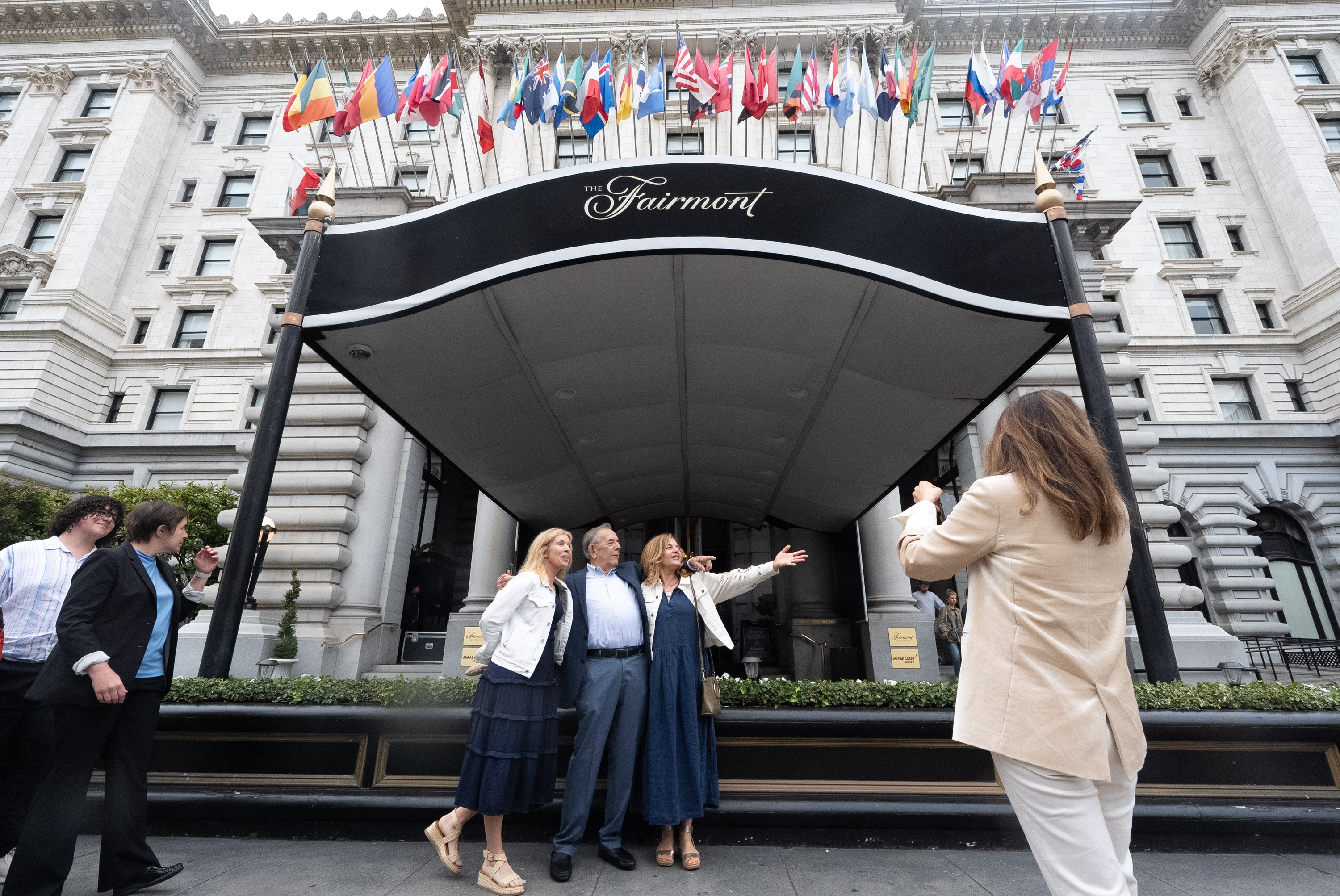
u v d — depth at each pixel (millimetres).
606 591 4000
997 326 5789
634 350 7035
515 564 11852
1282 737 4180
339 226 5840
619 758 3752
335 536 11883
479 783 3369
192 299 26297
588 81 11633
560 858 3498
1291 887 3373
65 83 28250
